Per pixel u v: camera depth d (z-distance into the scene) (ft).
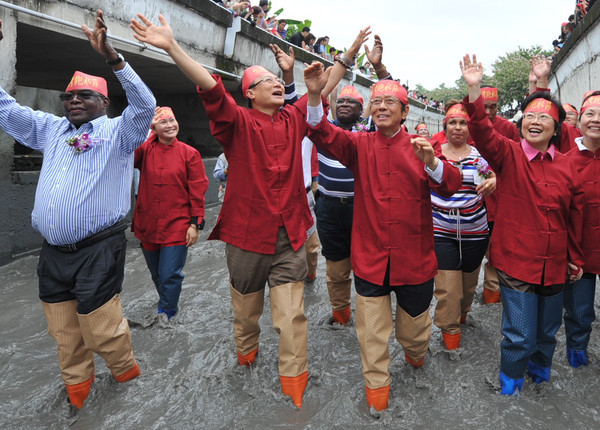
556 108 9.73
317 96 9.42
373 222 9.63
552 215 9.68
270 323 13.75
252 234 9.82
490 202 14.12
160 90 41.14
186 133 42.73
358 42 11.64
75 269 9.57
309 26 52.54
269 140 9.81
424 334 10.25
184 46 29.17
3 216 19.34
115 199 9.94
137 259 21.11
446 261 11.77
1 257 19.26
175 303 14.23
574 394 10.12
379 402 9.44
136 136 9.84
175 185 13.70
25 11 17.93
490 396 9.98
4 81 18.08
